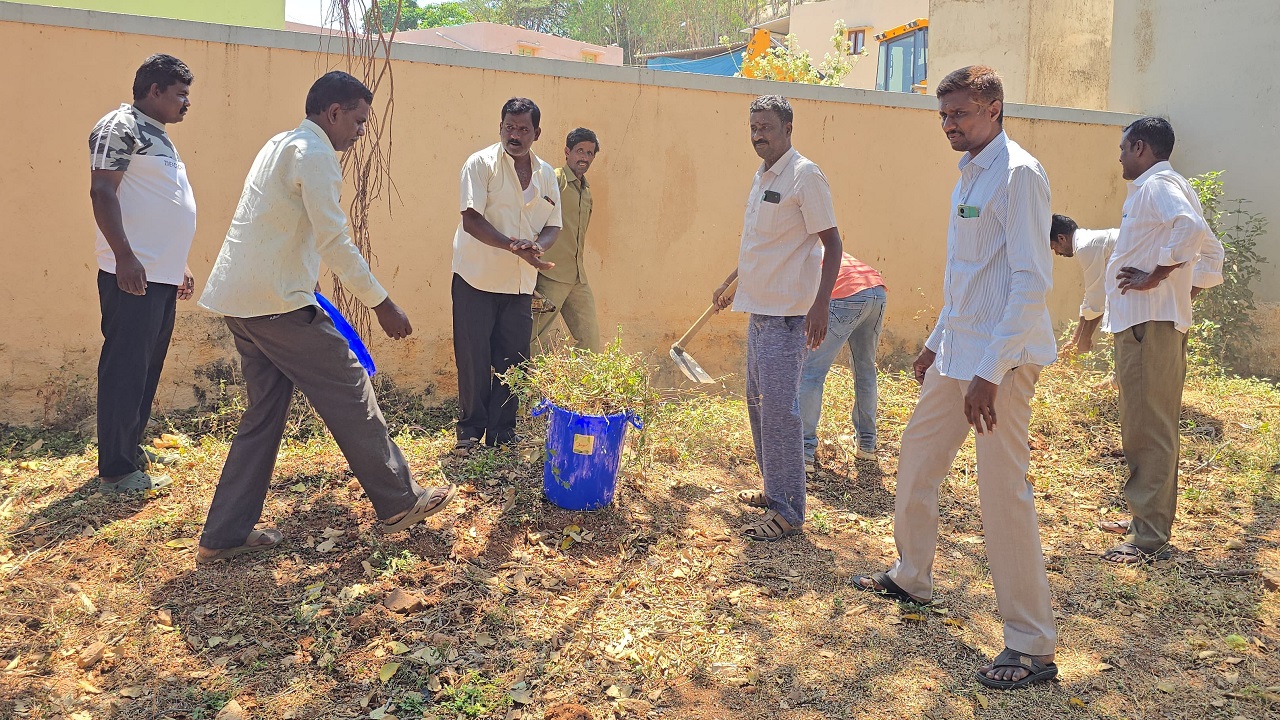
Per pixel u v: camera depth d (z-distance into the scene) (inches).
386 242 233.8
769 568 158.1
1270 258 305.4
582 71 246.4
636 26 1443.2
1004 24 383.9
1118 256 170.2
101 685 116.9
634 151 254.7
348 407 142.6
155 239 168.1
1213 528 181.0
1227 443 225.6
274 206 136.6
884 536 176.9
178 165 174.4
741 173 266.1
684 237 263.0
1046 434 237.0
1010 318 116.2
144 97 168.9
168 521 157.8
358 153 225.6
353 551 151.7
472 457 191.6
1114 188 311.9
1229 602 148.6
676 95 256.8
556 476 169.2
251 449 146.3
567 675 123.4
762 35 521.7
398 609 135.3
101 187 155.5
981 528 182.7
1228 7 310.0
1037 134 300.2
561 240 219.3
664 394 263.6
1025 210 117.5
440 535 157.6
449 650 126.3
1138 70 337.7
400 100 230.8
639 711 116.5
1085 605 148.4
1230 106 311.7
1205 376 281.1
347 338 152.3
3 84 203.5
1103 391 250.8
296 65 223.6
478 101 237.9
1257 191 306.8
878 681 125.1
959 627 140.6
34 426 212.4
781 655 130.8
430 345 241.0
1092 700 121.4
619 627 135.8
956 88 121.3
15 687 114.7
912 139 283.6
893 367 291.0
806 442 212.7
